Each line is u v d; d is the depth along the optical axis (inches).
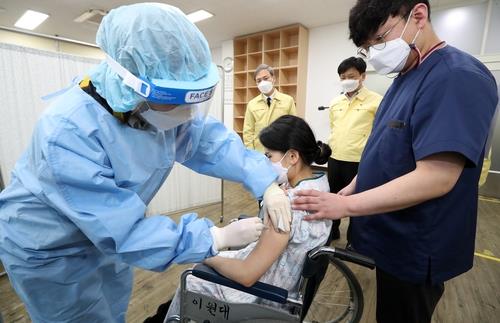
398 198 28.1
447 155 26.8
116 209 22.7
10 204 28.6
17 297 63.0
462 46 135.5
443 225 31.2
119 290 39.4
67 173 21.6
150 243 23.1
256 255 32.1
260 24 172.4
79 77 29.6
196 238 25.2
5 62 68.3
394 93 35.6
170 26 22.5
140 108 24.5
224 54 209.9
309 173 41.0
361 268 75.1
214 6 146.5
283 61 181.9
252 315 34.7
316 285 38.2
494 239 94.1
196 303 35.9
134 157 26.8
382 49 31.3
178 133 32.3
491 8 126.3
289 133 38.4
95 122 24.0
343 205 30.4
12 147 70.9
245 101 207.0
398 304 36.0
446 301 64.0
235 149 36.1
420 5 29.0
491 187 136.9
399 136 31.9
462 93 26.4
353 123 84.9
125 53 22.2
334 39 169.8
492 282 70.9
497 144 132.1
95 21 176.9
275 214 31.9
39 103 74.2
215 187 125.0
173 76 23.9
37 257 28.0
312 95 183.2
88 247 29.9
